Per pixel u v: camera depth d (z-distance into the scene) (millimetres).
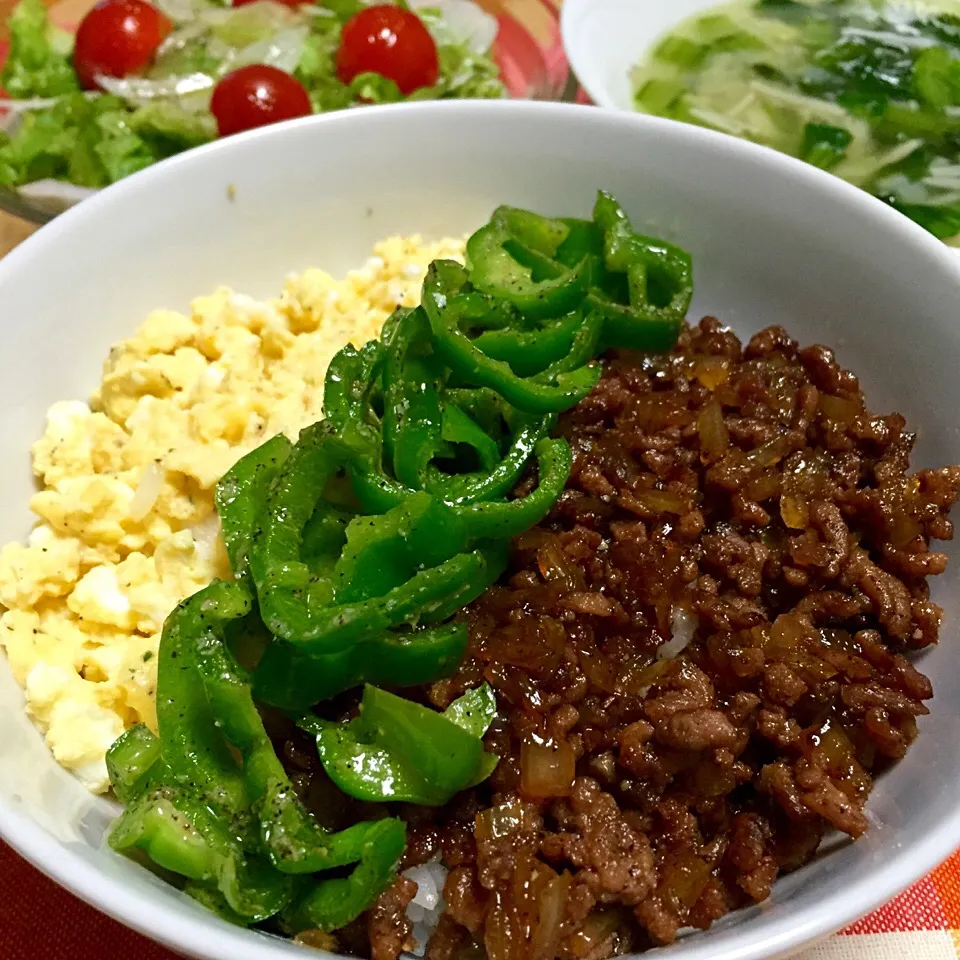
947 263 215
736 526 208
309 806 184
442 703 187
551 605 196
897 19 339
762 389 219
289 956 145
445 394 214
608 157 242
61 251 219
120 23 328
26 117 320
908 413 221
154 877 168
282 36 342
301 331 239
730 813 188
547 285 223
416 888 174
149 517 211
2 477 210
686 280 232
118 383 223
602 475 210
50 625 204
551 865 177
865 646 197
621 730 187
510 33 364
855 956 196
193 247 237
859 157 301
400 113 241
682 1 335
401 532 185
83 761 192
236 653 192
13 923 197
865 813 181
